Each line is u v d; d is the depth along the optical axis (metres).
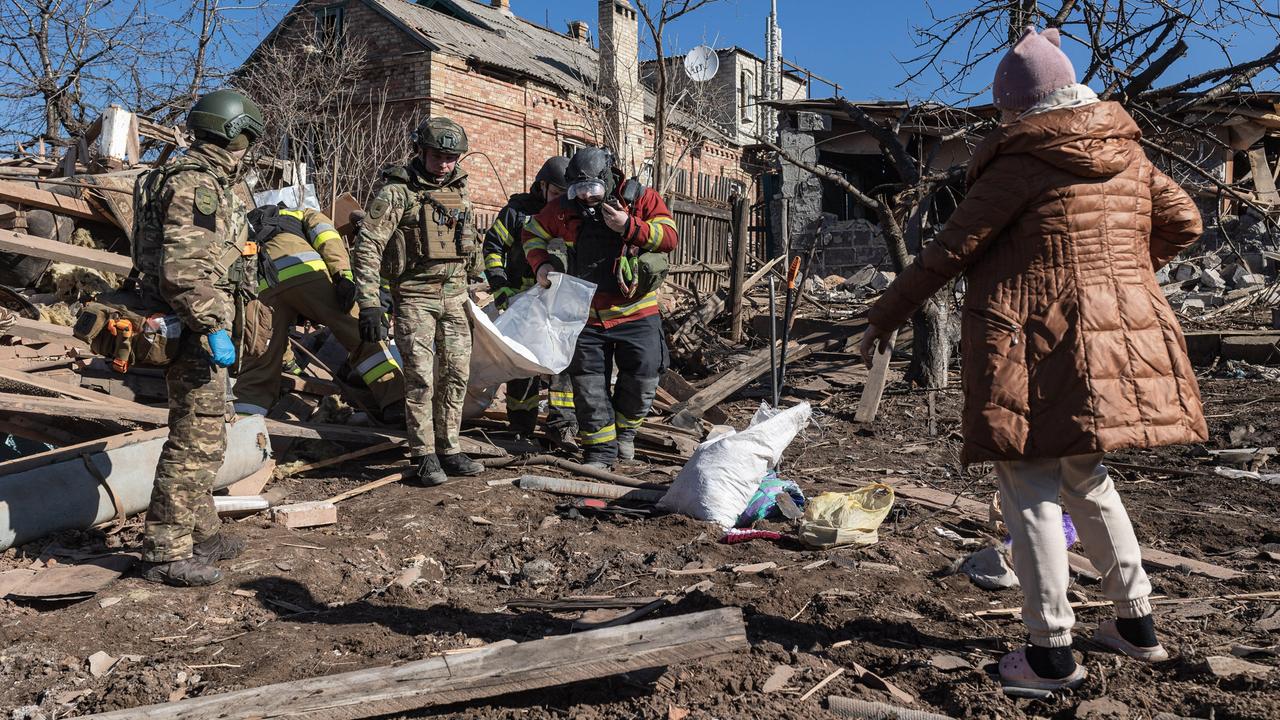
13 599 3.31
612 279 5.51
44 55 15.04
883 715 2.47
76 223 7.30
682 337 9.97
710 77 17.89
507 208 6.23
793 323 11.12
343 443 5.66
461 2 25.03
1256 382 8.62
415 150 5.09
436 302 5.13
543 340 5.41
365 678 2.55
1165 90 7.59
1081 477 2.65
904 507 4.77
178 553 3.50
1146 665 2.72
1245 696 2.49
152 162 9.16
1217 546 4.21
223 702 2.44
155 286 3.38
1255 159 14.68
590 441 5.61
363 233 4.82
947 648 2.97
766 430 4.57
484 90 20.91
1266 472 5.68
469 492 5.01
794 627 3.14
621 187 5.34
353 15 20.73
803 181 17.41
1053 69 2.54
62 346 5.93
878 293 14.79
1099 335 2.44
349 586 3.66
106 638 3.06
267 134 17.36
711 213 13.19
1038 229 2.50
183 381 3.47
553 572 3.86
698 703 2.58
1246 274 13.57
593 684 2.70
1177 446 6.41
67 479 3.87
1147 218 2.59
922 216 8.45
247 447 4.58
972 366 2.55
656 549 4.12
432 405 5.30
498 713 2.56
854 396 8.60
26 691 2.70
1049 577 2.52
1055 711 2.51
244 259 3.61
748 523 4.60
